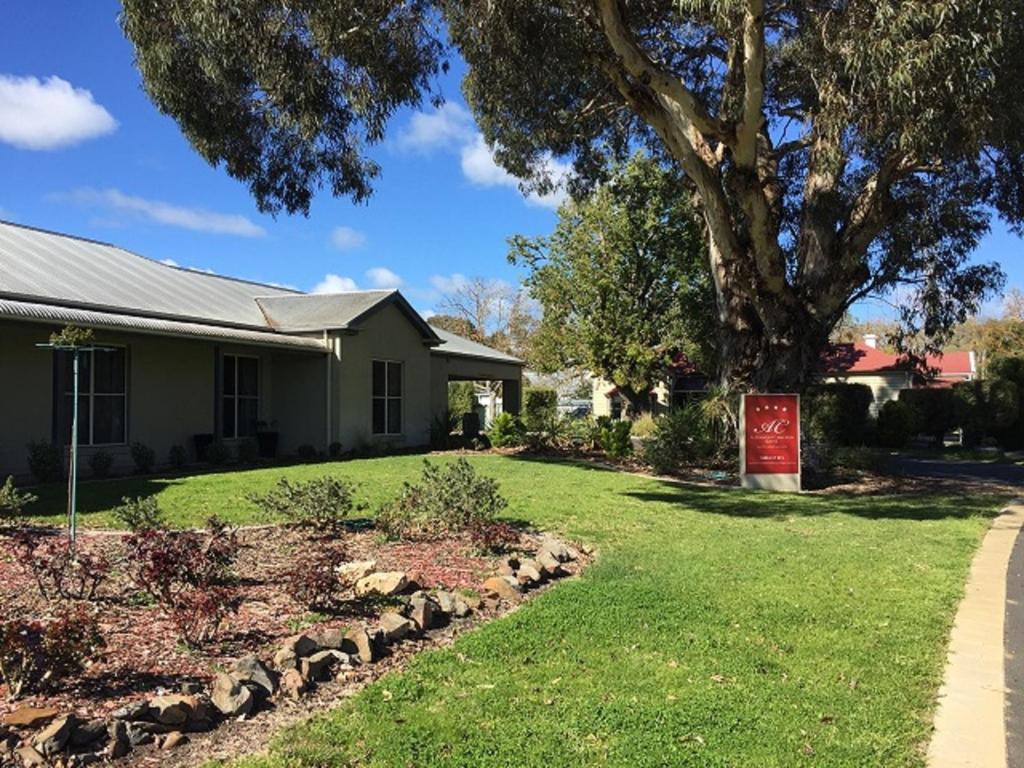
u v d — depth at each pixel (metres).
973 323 59.09
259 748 3.73
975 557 8.78
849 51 10.12
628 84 12.97
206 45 10.40
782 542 9.41
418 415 23.34
